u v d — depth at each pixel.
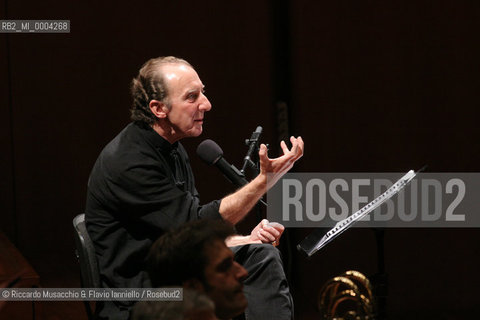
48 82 10.45
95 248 5.68
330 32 10.73
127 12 10.55
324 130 10.87
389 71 10.44
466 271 10.26
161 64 5.84
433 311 10.41
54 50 10.42
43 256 10.63
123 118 10.66
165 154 5.86
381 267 7.35
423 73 10.23
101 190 5.64
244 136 11.04
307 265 10.96
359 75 10.63
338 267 10.82
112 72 10.59
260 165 5.71
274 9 10.93
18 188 10.54
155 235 5.64
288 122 11.02
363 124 10.66
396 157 10.48
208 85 10.91
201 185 10.97
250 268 5.75
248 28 10.91
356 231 10.66
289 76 11.00
